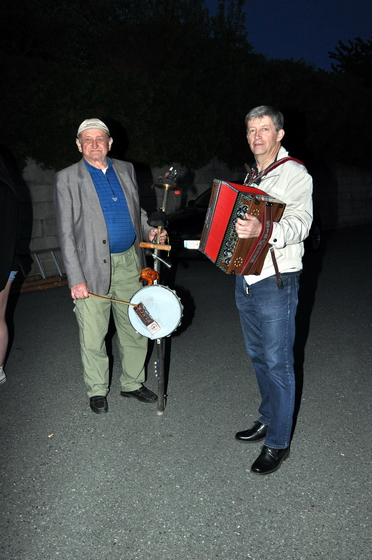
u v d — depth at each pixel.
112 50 12.41
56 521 2.43
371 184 18.81
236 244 2.54
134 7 18.91
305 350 4.70
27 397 3.79
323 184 16.20
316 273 8.23
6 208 3.55
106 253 3.38
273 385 2.79
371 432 3.21
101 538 2.32
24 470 2.85
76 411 3.55
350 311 5.96
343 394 3.77
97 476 2.79
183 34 11.78
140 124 10.17
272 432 2.84
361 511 2.47
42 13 11.59
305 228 2.57
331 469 2.82
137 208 3.56
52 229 9.09
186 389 3.89
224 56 11.86
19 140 8.48
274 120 2.72
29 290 7.59
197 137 11.32
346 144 16.58
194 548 2.25
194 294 6.89
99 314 3.46
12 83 8.26
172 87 10.55
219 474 2.79
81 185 3.32
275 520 2.42
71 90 8.79
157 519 2.44
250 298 2.87
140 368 3.71
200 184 12.11
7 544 2.29
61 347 4.90
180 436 3.20
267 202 2.45
